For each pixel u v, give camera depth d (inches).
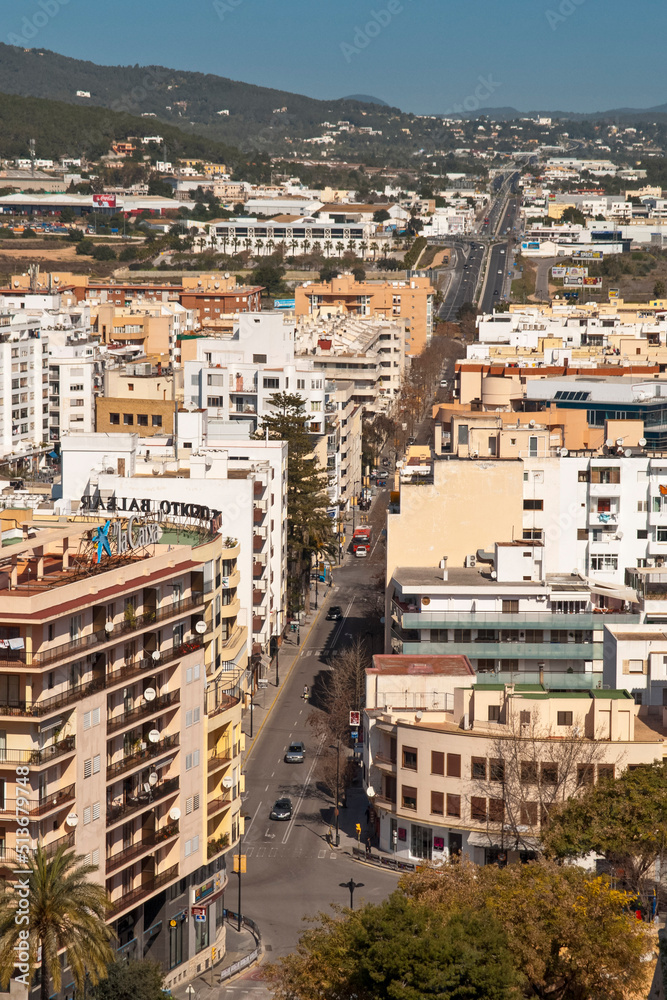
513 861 5615.2
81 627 4411.9
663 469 7834.6
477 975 3617.1
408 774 5851.4
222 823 5255.9
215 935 5162.4
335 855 6072.8
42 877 3900.1
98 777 4439.0
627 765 5492.1
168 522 5866.1
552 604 7076.8
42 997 3917.3
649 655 6220.5
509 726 5654.5
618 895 4173.2
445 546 7657.5
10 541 5049.2
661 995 3934.5
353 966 3841.0
